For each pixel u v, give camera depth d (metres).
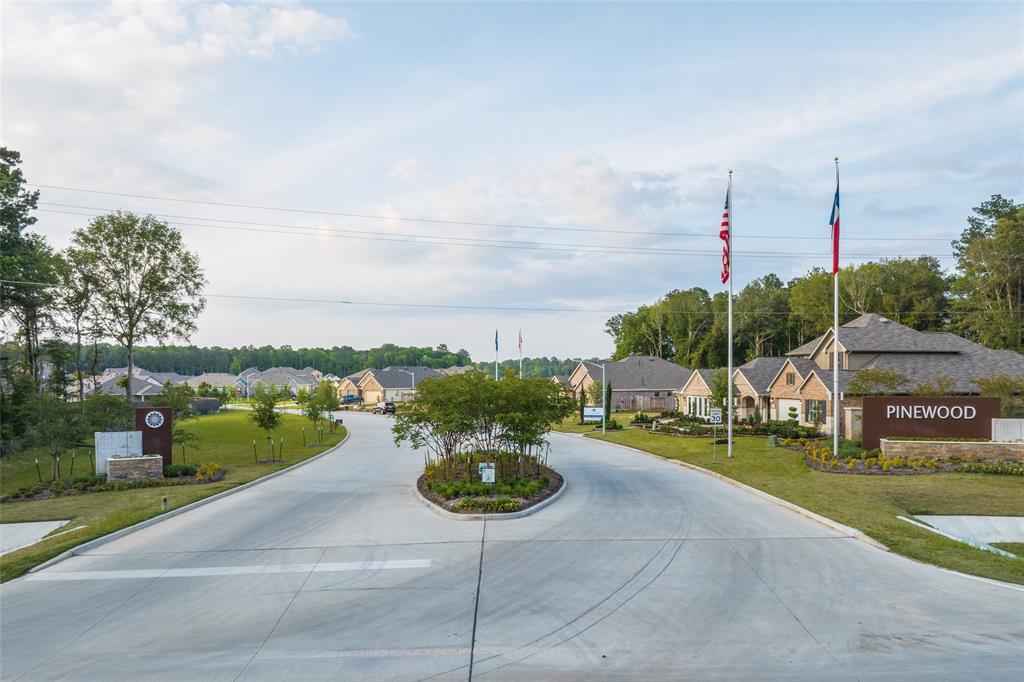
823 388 42.41
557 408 27.94
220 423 67.75
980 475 26.11
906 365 40.97
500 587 13.09
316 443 46.88
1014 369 39.75
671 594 12.53
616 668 9.45
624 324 112.94
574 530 17.72
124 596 13.03
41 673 9.59
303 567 14.70
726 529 17.72
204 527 18.97
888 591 12.58
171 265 51.69
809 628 10.79
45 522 20.89
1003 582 13.08
